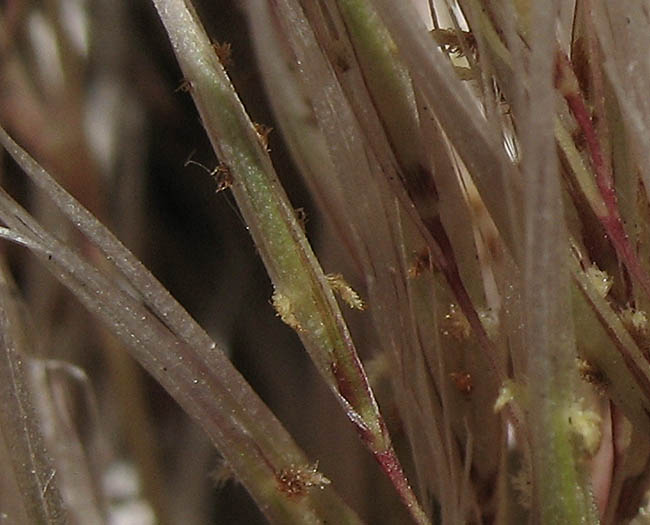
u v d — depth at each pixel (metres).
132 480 0.06
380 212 0.05
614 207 0.05
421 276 0.05
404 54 0.05
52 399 0.06
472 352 0.05
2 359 0.05
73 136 0.07
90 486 0.06
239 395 0.05
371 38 0.05
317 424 0.06
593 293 0.05
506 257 0.05
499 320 0.05
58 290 0.06
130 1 0.07
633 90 0.05
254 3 0.05
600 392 0.05
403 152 0.05
